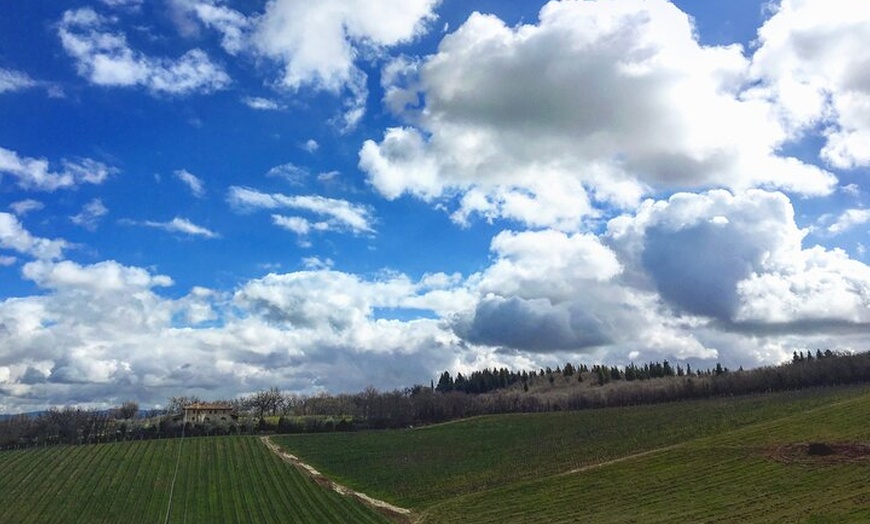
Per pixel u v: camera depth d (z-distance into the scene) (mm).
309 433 153375
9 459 121562
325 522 72375
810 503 57406
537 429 137875
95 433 155250
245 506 82188
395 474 100000
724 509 59812
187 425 156250
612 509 65875
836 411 99188
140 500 87625
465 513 72000
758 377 184125
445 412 185750
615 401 189875
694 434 103375
